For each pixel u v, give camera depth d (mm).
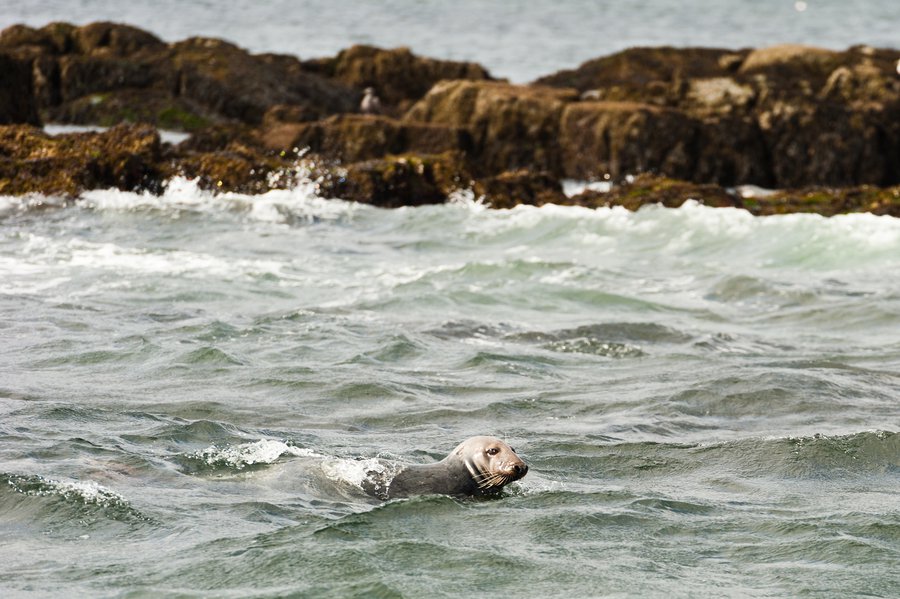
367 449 39000
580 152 122188
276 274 71812
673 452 40250
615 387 49281
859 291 70750
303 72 159250
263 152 113125
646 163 119875
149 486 33938
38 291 64625
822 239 83375
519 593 27078
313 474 35219
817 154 121938
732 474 38062
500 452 34469
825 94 140500
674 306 67125
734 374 50875
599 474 37781
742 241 84062
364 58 166500
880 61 149625
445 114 128750
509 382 49625
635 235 86750
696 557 29984
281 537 29969
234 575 27609
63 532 30516
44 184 92312
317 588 26953
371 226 90125
